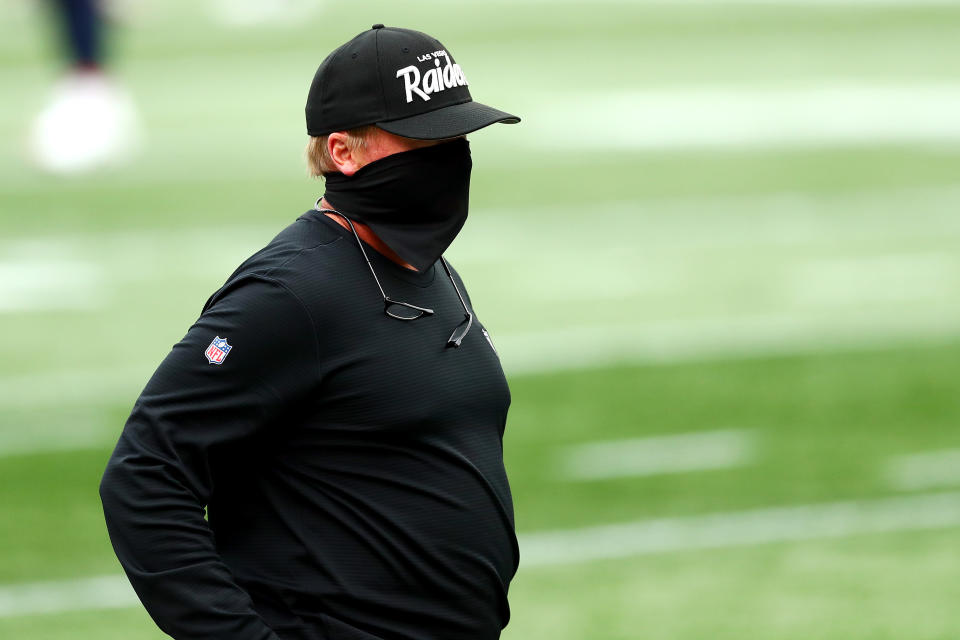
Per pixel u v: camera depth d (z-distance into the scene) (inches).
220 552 384.2
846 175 2514.8
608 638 790.5
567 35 5039.4
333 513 372.8
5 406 1261.1
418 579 377.1
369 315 374.3
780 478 1067.9
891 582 873.5
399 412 373.4
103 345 1478.8
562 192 2397.9
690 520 981.8
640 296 1699.1
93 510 1000.9
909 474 1075.9
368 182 380.8
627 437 1166.3
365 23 5511.8
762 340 1491.1
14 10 6122.1
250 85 3772.1
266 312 363.6
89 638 789.2
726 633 797.2
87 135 2556.6
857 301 1664.6
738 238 2034.9
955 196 2321.6
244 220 2155.5
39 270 1834.4
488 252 1959.9
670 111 3297.2
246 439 366.3
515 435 1172.5
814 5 6136.8
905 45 4586.6
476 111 378.3
